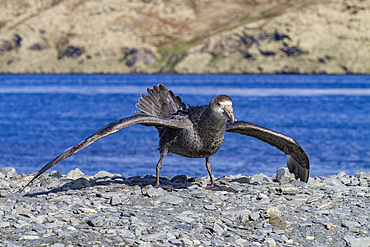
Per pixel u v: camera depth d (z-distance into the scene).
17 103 78.75
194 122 9.73
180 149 10.05
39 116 56.47
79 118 54.22
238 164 24.09
